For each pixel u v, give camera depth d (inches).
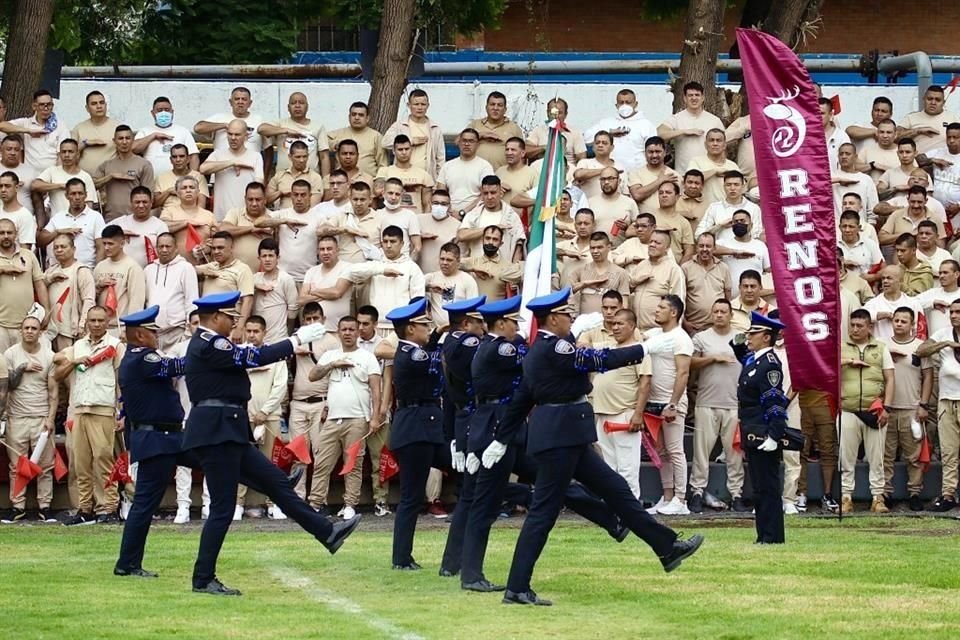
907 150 1332.4
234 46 1861.5
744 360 940.0
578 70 1755.7
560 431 702.5
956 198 1336.1
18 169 1269.7
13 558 884.0
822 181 1046.4
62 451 1145.4
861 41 2140.7
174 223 1214.9
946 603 697.0
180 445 796.6
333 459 1123.3
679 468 1123.3
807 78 1050.1
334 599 721.6
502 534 991.6
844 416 1145.4
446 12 1815.9
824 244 1045.8
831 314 1045.2
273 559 873.5
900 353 1165.1
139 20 1871.3
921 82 1641.2
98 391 1092.5
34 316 1126.4
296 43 1957.4
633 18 2127.2
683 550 738.8
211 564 745.6
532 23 2095.2
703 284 1193.4
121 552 803.4
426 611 682.8
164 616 670.5
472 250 1224.2
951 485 1153.4
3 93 1443.2
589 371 706.2
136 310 1154.7
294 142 1262.3
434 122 1599.4
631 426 1111.6
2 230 1155.9
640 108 1583.4
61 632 630.5
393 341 1126.4
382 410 1119.6
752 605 691.4
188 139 1323.8
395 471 1125.1
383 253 1190.3
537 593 732.0
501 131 1338.6
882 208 1316.4
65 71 1700.3
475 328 809.5
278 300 1165.1
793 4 1541.6
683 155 1336.1
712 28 1460.4
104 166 1286.9
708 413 1144.2
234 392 753.0
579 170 1278.3
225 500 746.8
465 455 796.6
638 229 1209.4
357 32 1980.8
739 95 1501.0
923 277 1230.3
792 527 1037.2
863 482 1178.6
